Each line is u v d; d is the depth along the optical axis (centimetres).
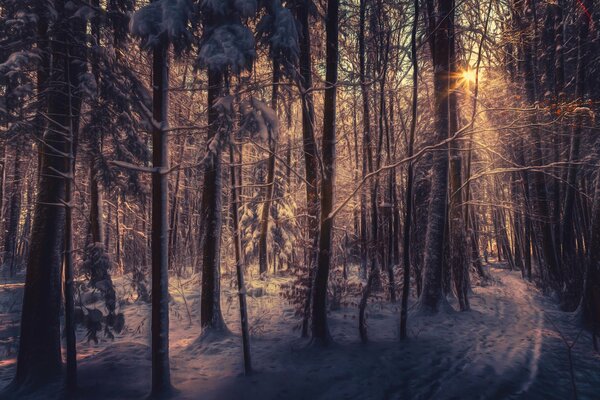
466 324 935
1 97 570
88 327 659
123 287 1382
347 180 1900
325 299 758
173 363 681
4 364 698
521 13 1543
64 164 629
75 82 663
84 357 707
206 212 877
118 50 732
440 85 1106
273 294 1312
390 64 1298
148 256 1928
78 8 609
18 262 2453
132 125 797
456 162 1241
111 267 725
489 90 1355
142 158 902
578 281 1117
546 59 1697
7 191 2452
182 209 2417
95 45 641
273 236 1769
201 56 521
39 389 554
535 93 1495
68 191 550
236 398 525
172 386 550
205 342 802
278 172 1919
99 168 872
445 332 863
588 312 899
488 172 1081
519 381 570
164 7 477
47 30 615
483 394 526
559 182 1534
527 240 1845
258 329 895
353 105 1559
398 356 686
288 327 922
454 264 1113
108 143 1054
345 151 2316
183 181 2314
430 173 1448
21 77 579
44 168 617
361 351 716
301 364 654
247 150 1689
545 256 1461
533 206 1602
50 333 595
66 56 580
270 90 969
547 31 1673
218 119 574
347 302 1109
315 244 825
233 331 894
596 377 584
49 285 602
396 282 1282
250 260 1858
